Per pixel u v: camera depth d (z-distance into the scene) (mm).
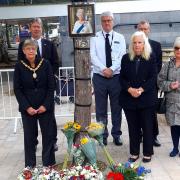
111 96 6477
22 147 6812
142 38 5453
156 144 6543
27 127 5227
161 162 5793
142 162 5801
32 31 5961
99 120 6508
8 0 15484
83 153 4789
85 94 5039
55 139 5930
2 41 22969
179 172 5391
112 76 6352
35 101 5160
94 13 4895
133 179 4215
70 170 4379
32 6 15469
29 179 4348
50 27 25828
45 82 5176
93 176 4199
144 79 5523
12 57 25703
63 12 15344
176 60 5789
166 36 14969
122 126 7988
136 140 5820
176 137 6000
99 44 6355
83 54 4980
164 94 5922
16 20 17219
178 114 5777
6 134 7727
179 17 14914
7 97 12180
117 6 14898
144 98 5547
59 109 9297
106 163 5445
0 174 5551
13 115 9430
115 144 6676
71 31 4922
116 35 6391
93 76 6453
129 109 5637
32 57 5039
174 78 5762
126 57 5617
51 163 5414
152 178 5195
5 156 6352
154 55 5617
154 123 6332
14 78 5156
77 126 4863
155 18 14938
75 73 5074
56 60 6141
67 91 9305
